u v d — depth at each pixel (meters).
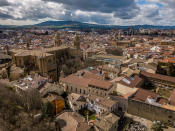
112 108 81.31
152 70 136.50
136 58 192.12
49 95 91.44
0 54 192.50
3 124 60.56
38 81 100.75
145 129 71.19
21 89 93.94
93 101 86.06
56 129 64.88
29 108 82.12
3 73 131.12
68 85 109.94
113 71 133.00
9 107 74.44
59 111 87.25
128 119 79.06
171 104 76.44
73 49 196.38
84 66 177.75
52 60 138.75
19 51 163.75
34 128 64.00
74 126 62.19
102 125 63.97
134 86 99.69
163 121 74.75
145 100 81.38
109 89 95.00
